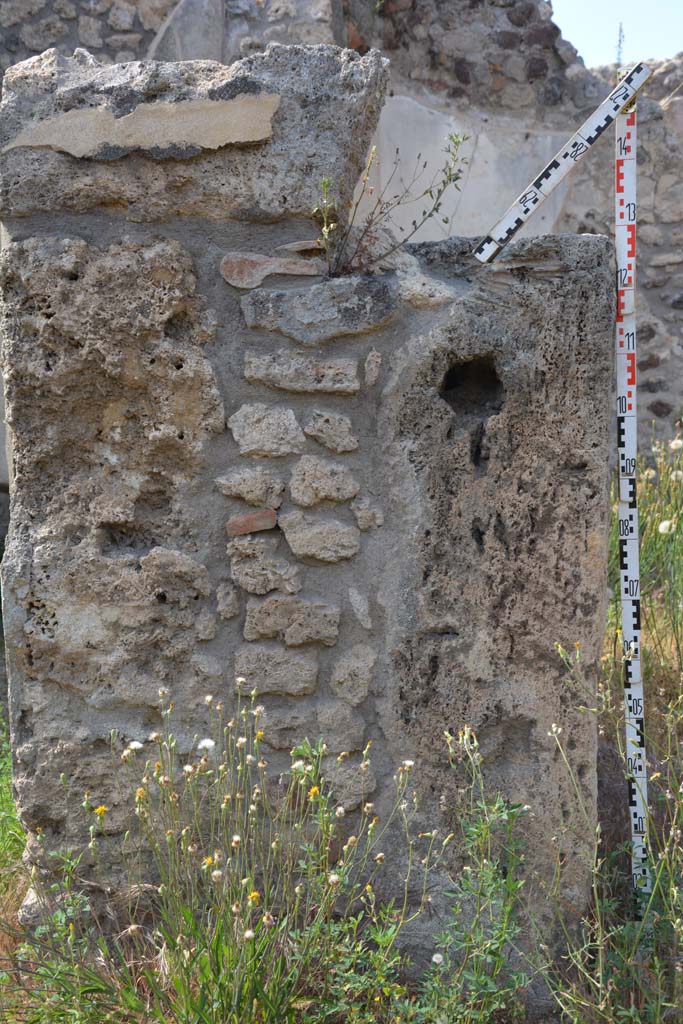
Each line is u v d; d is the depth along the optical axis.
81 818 2.32
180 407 2.28
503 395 2.25
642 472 4.29
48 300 2.24
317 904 2.13
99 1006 1.95
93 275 2.24
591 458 2.21
